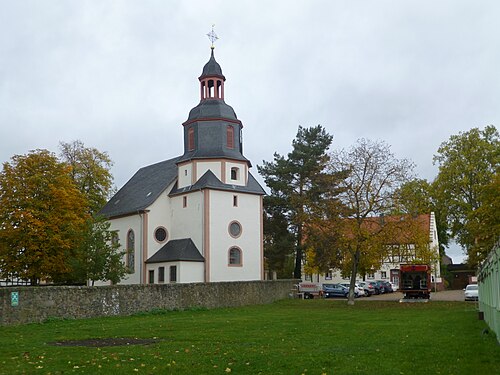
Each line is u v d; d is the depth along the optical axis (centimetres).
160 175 5997
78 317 3164
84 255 4238
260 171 6794
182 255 4972
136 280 5366
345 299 5234
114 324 2783
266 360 1504
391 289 6981
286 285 5125
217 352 1680
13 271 4681
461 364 1391
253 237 5372
